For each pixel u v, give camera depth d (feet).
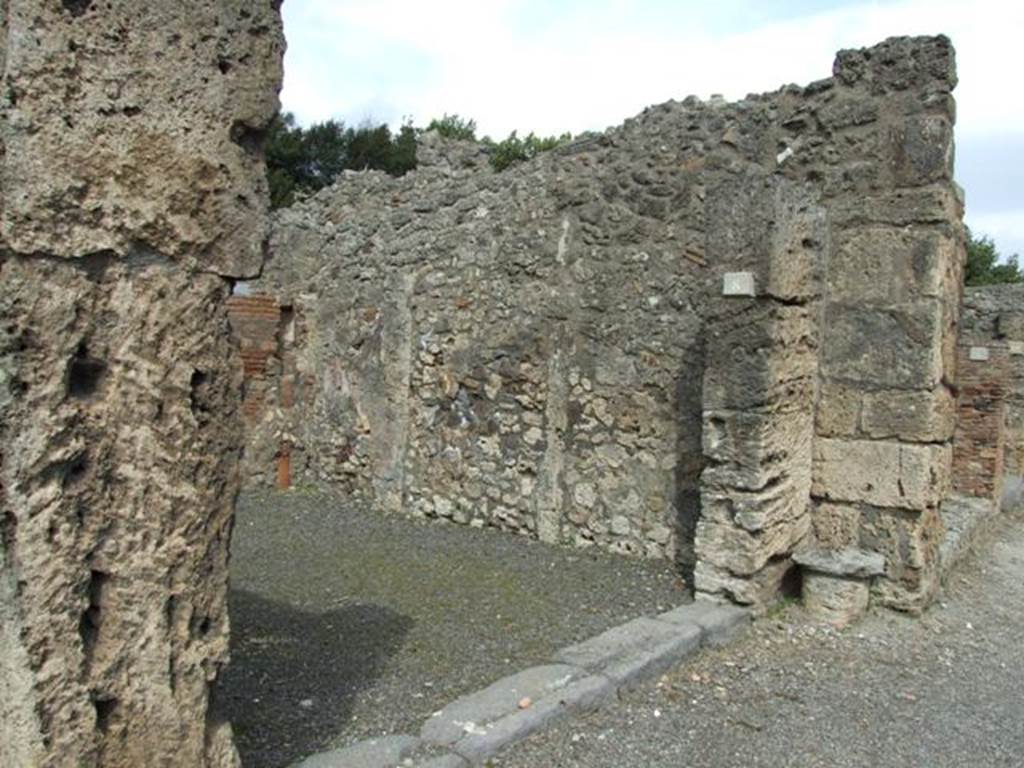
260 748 10.32
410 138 85.46
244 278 8.19
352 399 27.55
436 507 24.80
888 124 17.26
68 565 6.98
